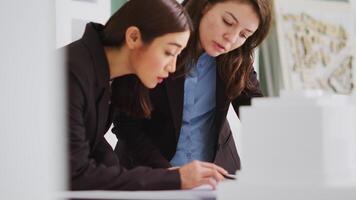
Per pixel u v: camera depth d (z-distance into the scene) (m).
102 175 1.04
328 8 3.36
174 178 1.07
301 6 3.26
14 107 0.38
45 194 0.38
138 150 1.51
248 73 1.63
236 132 2.69
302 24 3.24
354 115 0.48
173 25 1.15
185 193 0.64
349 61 3.38
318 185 0.45
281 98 0.49
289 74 3.12
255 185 0.46
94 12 2.13
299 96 0.48
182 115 1.53
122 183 1.05
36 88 0.38
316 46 3.27
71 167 1.01
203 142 1.62
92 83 1.09
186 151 1.60
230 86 1.59
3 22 0.38
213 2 1.50
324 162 0.46
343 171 0.47
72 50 1.10
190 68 1.51
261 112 0.49
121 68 1.18
